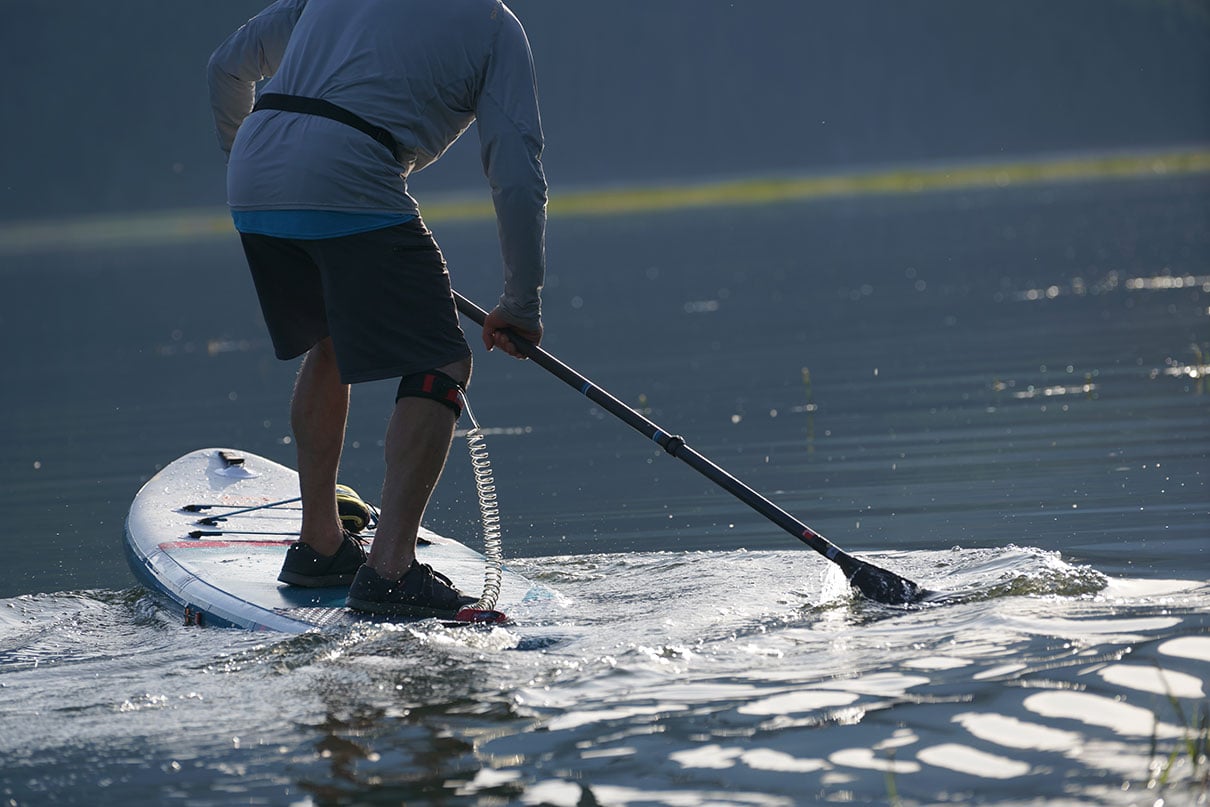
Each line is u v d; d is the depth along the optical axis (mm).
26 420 34094
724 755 8875
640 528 18219
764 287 57812
